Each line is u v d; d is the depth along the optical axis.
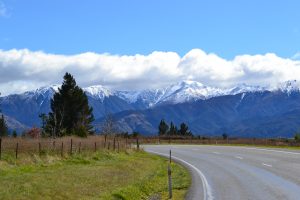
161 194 21.53
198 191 21.58
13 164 26.42
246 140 84.56
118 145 48.34
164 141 94.00
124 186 22.08
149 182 25.27
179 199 19.53
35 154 30.05
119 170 29.84
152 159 45.44
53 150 34.03
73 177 23.59
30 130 60.19
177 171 33.56
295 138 80.94
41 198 17.39
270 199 18.16
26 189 18.59
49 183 20.69
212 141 89.31
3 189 18.23
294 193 19.56
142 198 20.45
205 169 33.53
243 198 18.66
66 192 19.12
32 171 25.06
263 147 60.97
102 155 39.03
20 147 31.94
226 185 23.30
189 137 102.00
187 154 52.28
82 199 18.09
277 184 22.72
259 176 26.69
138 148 57.22
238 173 29.11
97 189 20.64
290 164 33.34
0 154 27.48
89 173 25.98
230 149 57.72
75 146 38.53
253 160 38.50
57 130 67.19
